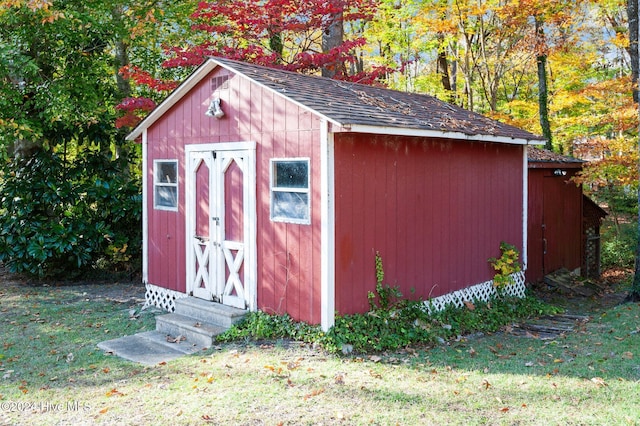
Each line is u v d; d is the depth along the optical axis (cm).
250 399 518
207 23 1403
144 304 948
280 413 485
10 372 618
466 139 855
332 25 1456
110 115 1259
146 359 661
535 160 1139
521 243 1044
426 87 1955
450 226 859
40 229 1148
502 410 486
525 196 1050
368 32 1839
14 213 1171
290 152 697
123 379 590
